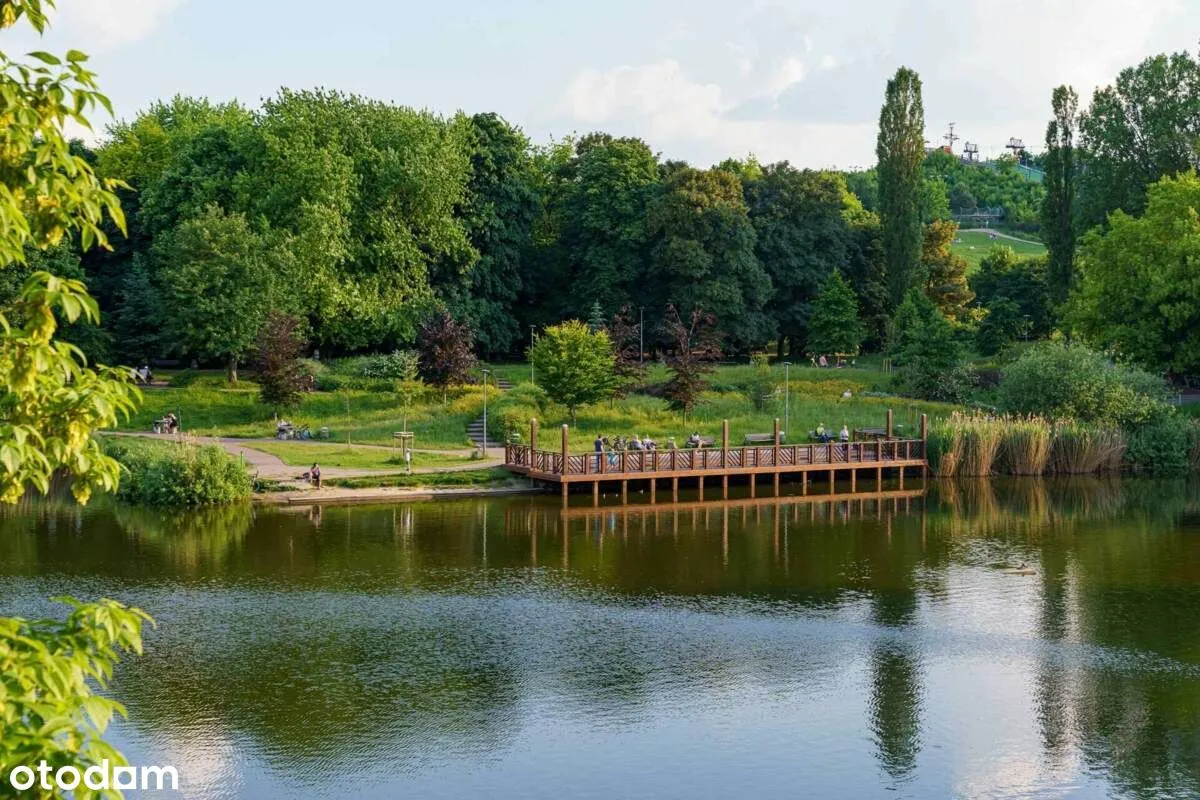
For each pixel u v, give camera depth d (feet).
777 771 73.61
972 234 590.55
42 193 29.66
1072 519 158.61
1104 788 71.26
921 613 108.58
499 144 291.38
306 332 239.50
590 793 70.38
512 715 82.23
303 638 99.09
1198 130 288.10
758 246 296.51
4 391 29.78
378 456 186.19
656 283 289.74
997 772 73.51
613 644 98.58
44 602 107.34
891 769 73.92
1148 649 97.50
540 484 176.96
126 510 154.30
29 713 26.94
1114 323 243.19
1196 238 228.63
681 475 175.63
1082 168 308.40
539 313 302.25
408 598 112.37
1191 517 160.15
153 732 78.33
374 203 255.50
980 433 198.59
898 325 273.54
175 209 244.63
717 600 112.98
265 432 203.41
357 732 78.89
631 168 290.76
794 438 206.49
